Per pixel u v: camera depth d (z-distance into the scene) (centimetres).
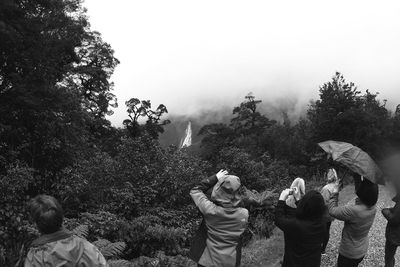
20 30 2525
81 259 277
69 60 3509
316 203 435
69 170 1480
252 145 4362
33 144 1845
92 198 1364
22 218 1112
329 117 3388
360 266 753
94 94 5656
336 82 3556
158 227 1077
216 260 411
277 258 838
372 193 534
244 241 1083
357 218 535
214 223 411
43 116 1995
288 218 449
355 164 518
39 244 274
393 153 594
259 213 1204
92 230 1035
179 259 812
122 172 1373
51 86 2503
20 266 414
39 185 1564
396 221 577
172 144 1625
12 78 2339
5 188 1143
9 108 2088
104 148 3117
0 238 985
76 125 2439
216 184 418
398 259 770
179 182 1370
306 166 3494
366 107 3553
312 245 436
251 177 1836
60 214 281
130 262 797
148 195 1300
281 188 1891
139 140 1462
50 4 2922
